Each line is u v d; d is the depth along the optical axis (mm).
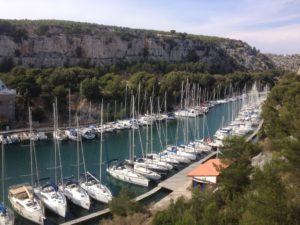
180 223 26859
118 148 86625
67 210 49656
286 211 20797
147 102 127250
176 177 61812
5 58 158625
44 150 83438
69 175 66125
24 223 46062
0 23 164000
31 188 53188
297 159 27078
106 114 115750
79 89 123250
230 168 37062
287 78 119688
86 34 194500
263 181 23328
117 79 132250
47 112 109812
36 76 123625
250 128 101812
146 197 53688
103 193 52594
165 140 95000
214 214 26156
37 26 179375
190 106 137750
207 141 86312
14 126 98188
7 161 74688
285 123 45438
